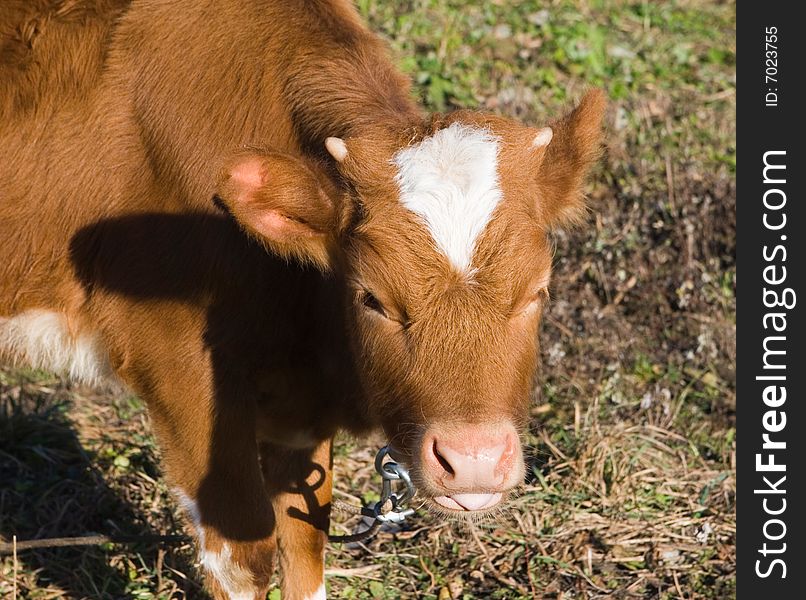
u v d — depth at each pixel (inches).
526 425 176.1
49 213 210.5
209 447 203.0
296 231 174.6
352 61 198.1
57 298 213.9
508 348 164.2
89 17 211.5
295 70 197.6
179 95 201.8
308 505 224.8
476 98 394.9
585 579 251.0
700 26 473.7
